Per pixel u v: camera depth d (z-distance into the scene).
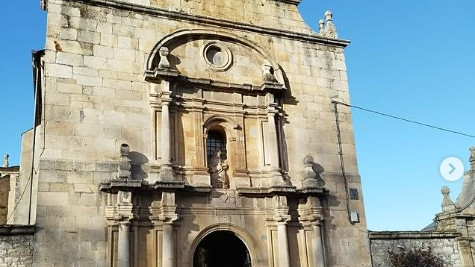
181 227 20.94
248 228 22.11
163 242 20.22
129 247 19.66
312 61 26.12
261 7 26.11
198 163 22.06
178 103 22.41
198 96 22.97
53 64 20.75
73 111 20.55
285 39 25.89
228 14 25.19
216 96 23.39
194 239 21.02
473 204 27.05
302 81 25.53
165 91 21.95
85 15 21.95
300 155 24.22
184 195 21.36
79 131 20.42
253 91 24.06
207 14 24.69
